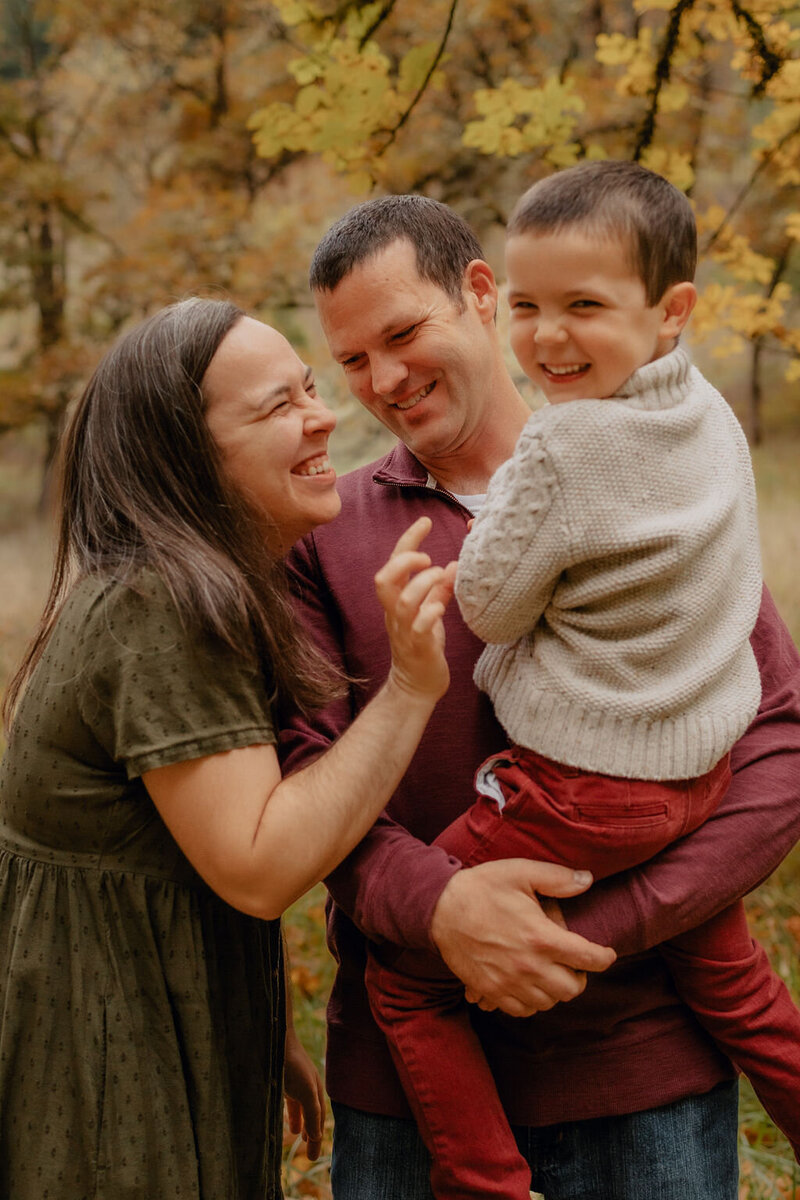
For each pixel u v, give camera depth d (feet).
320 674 5.75
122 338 5.63
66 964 5.24
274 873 4.91
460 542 6.18
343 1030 6.19
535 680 5.25
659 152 11.51
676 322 5.19
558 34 24.62
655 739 5.09
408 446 6.31
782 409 38.01
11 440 46.34
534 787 5.24
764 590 6.30
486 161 22.65
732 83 20.02
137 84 32.63
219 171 28.22
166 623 5.04
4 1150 5.21
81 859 5.27
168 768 4.98
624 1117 5.78
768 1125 9.67
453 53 22.54
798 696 5.97
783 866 13.61
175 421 5.34
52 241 34.47
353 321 6.01
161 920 5.29
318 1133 7.04
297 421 5.51
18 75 36.68
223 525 5.38
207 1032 5.28
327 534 6.37
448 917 5.16
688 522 4.98
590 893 5.38
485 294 6.31
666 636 5.02
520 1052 5.79
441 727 5.89
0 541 32.78
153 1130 5.12
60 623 5.35
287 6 10.97
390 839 5.49
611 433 4.93
